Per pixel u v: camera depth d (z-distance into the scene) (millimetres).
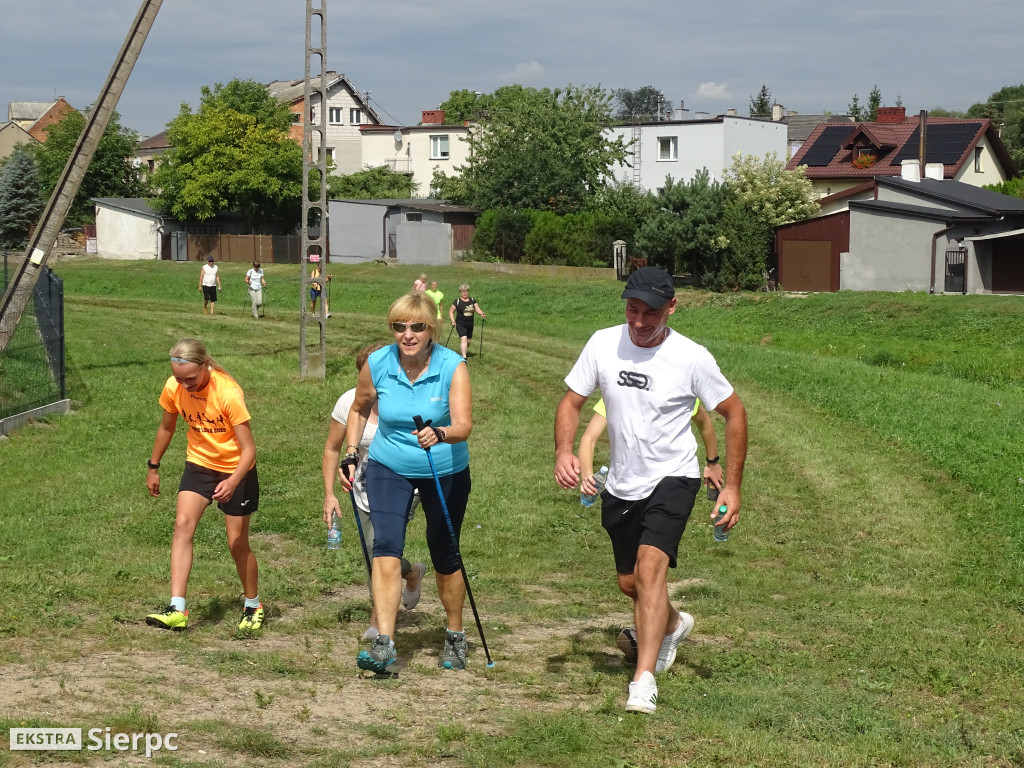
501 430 15984
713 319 34750
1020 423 16281
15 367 13961
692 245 41062
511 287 39344
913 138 53594
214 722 4617
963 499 11781
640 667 5074
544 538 10164
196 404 6344
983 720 5238
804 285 40375
